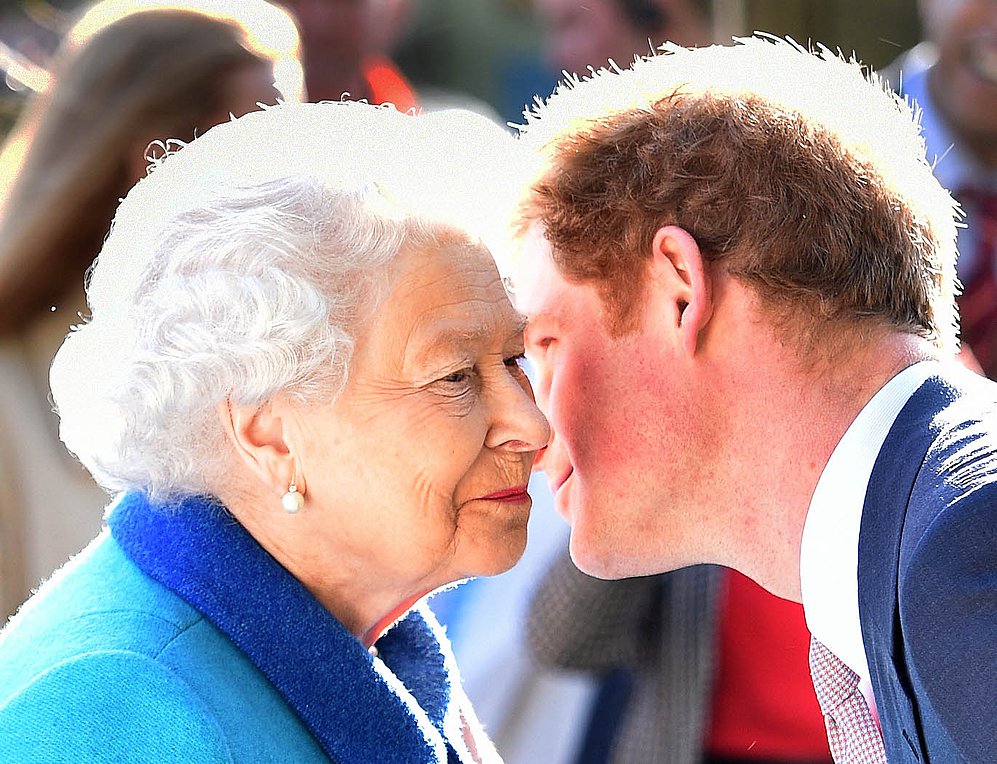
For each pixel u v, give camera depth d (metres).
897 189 7.34
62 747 5.73
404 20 22.27
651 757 10.74
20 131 11.91
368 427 6.23
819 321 7.05
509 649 11.56
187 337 6.09
